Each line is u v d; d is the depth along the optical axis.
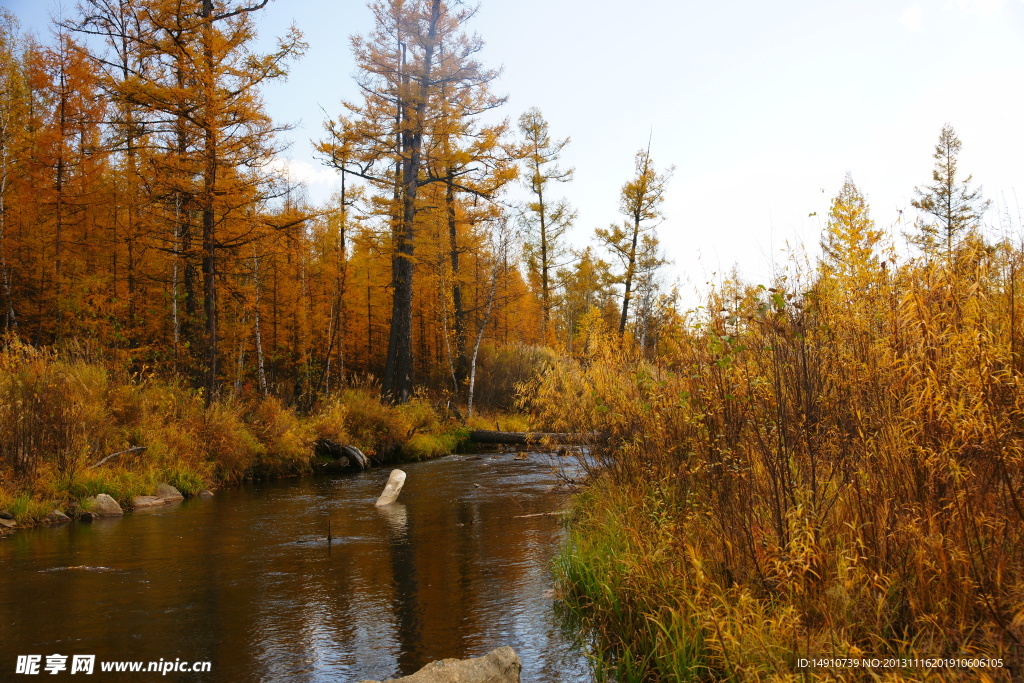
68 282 17.17
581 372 8.89
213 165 15.48
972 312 4.29
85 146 17.73
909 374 4.18
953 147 29.47
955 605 3.52
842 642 3.44
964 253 4.81
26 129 18.80
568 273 36.91
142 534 8.50
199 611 5.51
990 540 3.74
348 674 4.33
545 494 11.39
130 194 18.28
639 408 7.38
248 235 16.56
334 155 23.47
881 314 4.73
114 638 4.92
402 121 23.94
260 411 15.87
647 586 4.78
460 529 8.66
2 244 17.73
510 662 4.24
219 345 22.00
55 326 18.52
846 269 6.41
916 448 4.02
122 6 15.51
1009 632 3.22
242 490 12.70
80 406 10.90
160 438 12.33
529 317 38.19
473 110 24.66
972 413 3.89
